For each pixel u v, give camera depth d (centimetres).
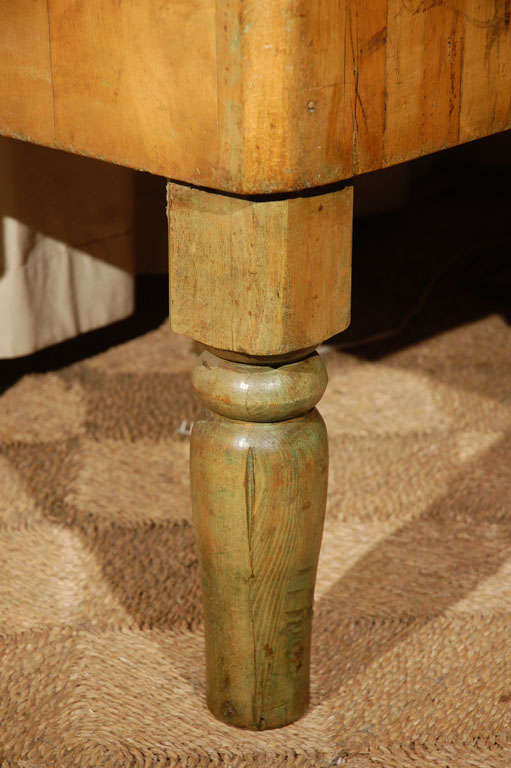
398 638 80
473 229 170
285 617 66
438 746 69
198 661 79
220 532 62
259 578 64
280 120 50
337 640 80
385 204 175
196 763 68
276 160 50
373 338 134
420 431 112
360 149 54
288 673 69
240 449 60
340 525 96
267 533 62
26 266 111
